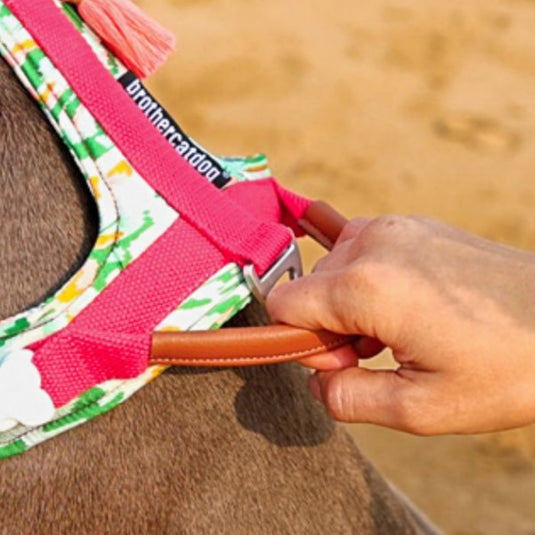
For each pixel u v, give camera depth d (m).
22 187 2.06
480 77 9.35
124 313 2.00
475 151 8.24
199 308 2.04
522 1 10.81
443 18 10.27
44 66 2.01
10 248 2.05
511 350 1.95
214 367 2.22
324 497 2.34
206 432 2.20
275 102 8.71
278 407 2.30
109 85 2.04
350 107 8.72
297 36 9.78
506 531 5.00
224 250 2.05
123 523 2.14
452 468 5.38
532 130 8.59
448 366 1.96
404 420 2.03
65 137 2.02
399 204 7.58
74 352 1.98
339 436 2.44
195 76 8.97
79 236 2.07
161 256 2.02
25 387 1.96
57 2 2.09
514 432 5.55
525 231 7.41
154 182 2.03
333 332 2.05
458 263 1.98
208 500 2.19
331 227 2.33
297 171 7.85
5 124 2.06
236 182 2.23
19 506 2.09
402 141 8.30
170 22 9.91
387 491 2.57
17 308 2.04
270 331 2.04
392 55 9.59
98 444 2.11
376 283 1.96
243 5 10.27
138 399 2.14
